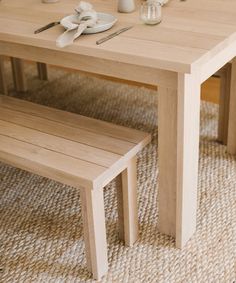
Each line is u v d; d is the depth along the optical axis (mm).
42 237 2086
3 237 2098
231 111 2498
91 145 1827
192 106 1758
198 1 2260
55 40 1842
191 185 1934
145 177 2457
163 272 1887
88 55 1784
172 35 1836
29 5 2334
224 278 1848
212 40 1767
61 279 1872
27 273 1907
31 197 2346
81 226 2137
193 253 1971
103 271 1880
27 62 3959
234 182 2389
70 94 3357
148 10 1954
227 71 2492
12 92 3414
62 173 1691
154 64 1646
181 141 1762
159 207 2025
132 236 2008
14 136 1911
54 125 1980
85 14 1953
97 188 1698
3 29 2016
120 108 3133
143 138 1863
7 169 2576
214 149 2660
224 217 2156
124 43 1783
